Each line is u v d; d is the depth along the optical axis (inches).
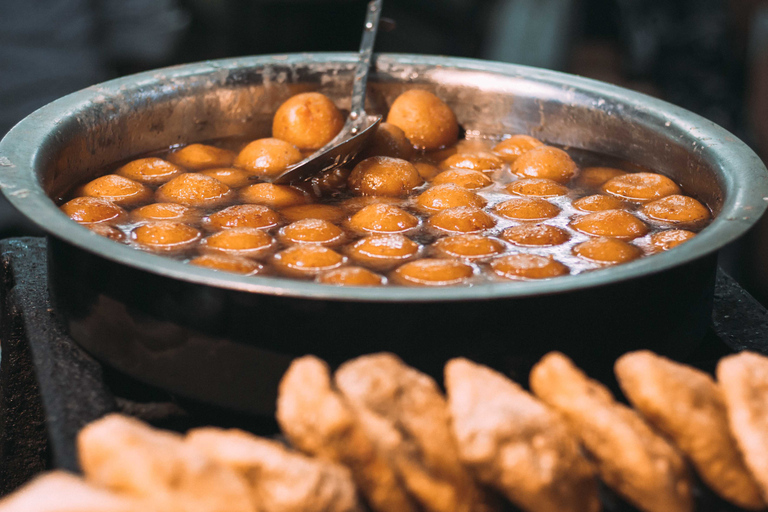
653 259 38.2
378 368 36.8
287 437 37.7
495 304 37.9
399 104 49.1
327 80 50.1
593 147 48.6
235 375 38.6
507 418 35.8
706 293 40.8
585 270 41.1
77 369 40.6
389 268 41.1
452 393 36.7
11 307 43.8
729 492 36.7
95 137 45.2
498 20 112.9
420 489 36.1
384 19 51.3
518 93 49.6
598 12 128.6
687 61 100.9
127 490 33.8
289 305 37.8
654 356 37.2
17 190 39.5
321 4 83.0
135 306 38.9
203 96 48.2
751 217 39.8
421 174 46.6
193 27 101.1
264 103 49.5
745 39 90.4
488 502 36.5
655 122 46.4
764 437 36.4
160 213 43.1
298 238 42.1
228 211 43.1
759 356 37.7
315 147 48.0
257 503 35.3
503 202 44.6
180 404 40.6
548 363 37.1
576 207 44.5
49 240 40.8
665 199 44.3
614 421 36.3
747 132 82.7
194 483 33.9
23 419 44.4
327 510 35.2
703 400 36.8
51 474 33.5
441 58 51.2
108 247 37.9
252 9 85.0
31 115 43.7
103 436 34.6
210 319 38.3
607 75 116.0
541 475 35.6
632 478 36.0
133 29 94.2
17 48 84.9
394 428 36.1
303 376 36.3
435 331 37.9
